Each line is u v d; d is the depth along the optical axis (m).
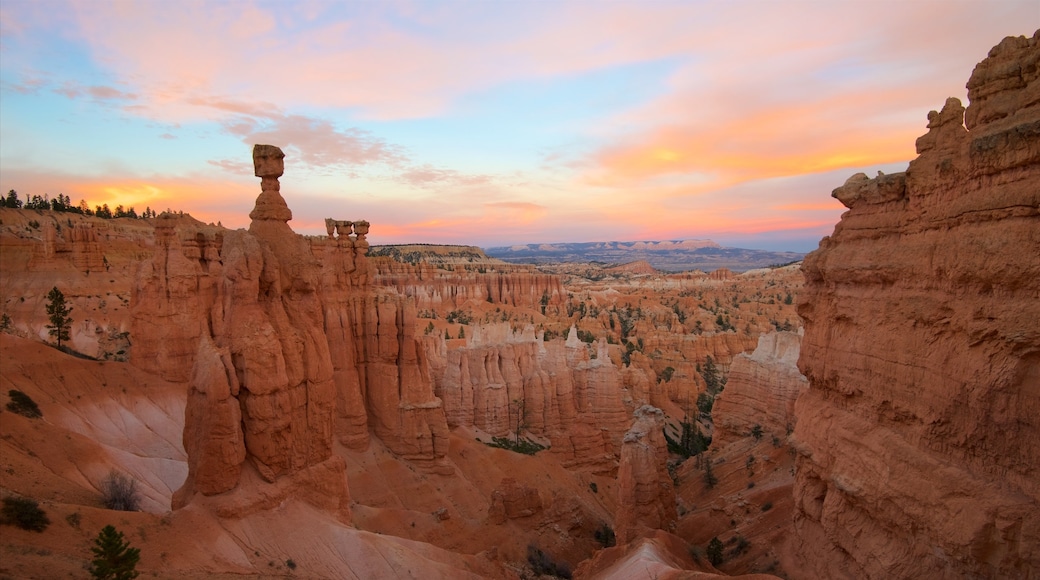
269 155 37.84
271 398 33.62
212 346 32.78
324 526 34.44
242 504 31.41
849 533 25.44
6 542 21.33
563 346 88.81
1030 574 17.92
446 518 49.28
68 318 77.06
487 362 82.12
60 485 32.50
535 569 46.56
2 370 46.97
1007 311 18.70
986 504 18.94
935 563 20.75
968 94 21.67
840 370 26.58
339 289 59.19
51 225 99.06
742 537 41.66
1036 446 18.22
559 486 63.19
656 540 37.66
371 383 60.84
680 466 69.31
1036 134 18.33
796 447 29.16
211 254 62.31
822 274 28.27
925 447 21.80
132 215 176.50
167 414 55.78
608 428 84.19
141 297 59.22
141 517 28.09
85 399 51.16
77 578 20.66
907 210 23.97
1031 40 20.30
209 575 25.95
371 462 56.84
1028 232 18.41
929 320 21.75
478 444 66.50
